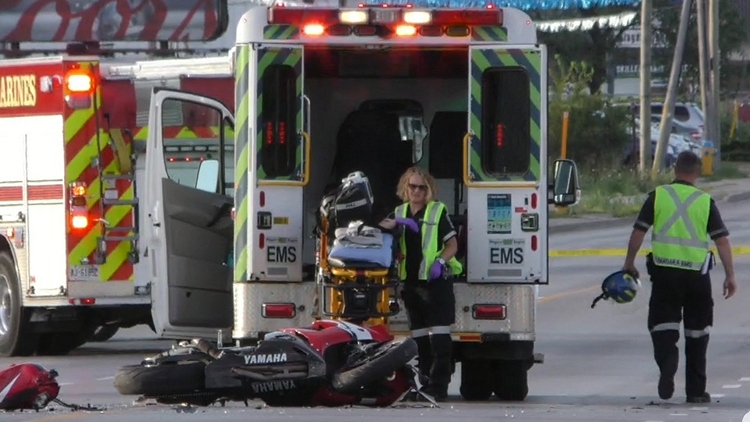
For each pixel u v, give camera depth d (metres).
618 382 54.66
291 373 42.34
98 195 64.19
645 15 152.00
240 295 47.31
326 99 53.91
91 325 67.38
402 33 47.47
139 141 64.50
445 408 43.62
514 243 47.50
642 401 48.81
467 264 47.47
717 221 47.91
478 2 126.81
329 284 45.53
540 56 47.22
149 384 42.38
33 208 64.88
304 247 51.78
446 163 53.69
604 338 68.56
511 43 47.44
